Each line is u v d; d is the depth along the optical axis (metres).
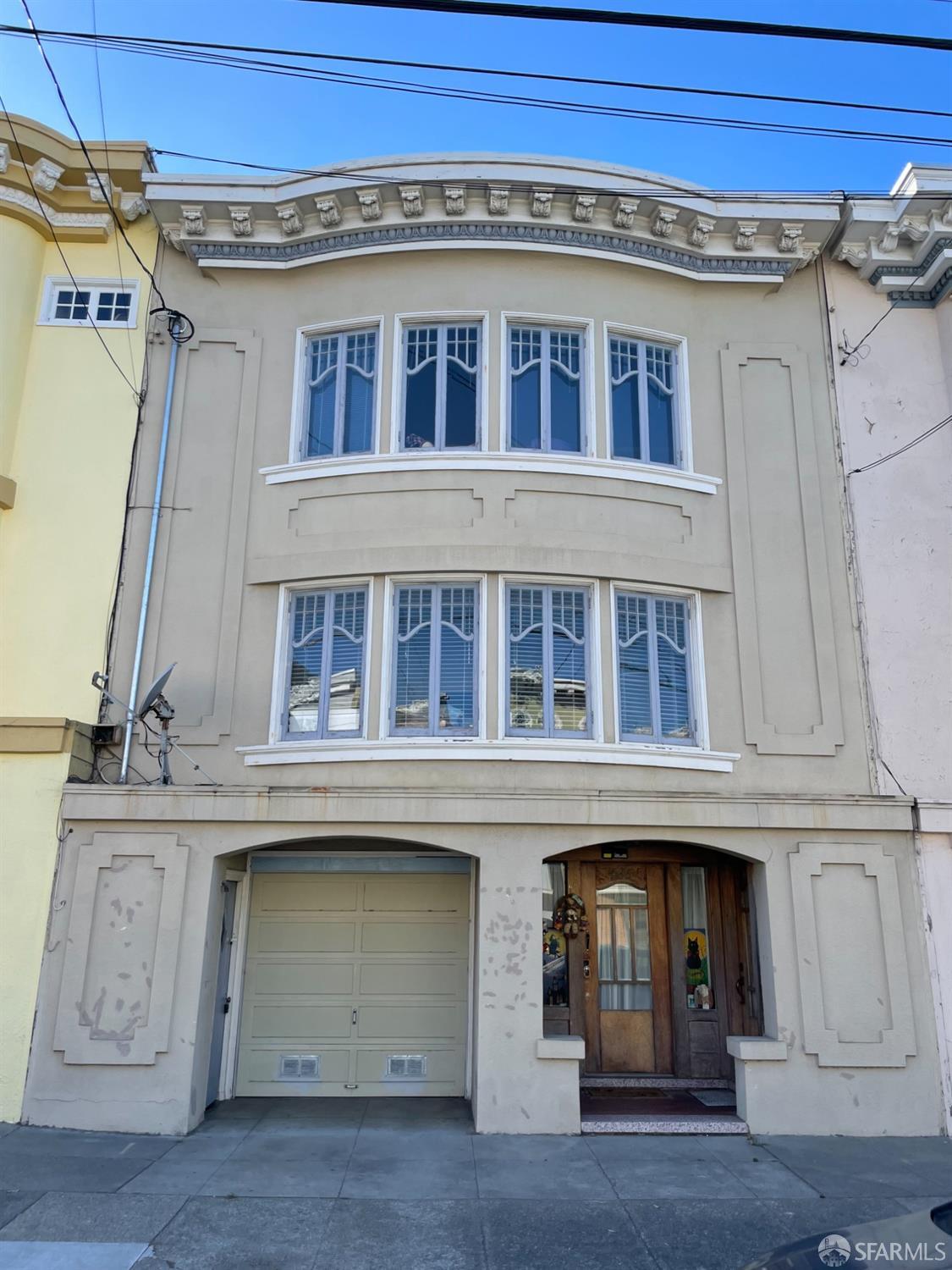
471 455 10.16
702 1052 10.34
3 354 10.66
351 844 10.40
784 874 9.45
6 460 10.52
